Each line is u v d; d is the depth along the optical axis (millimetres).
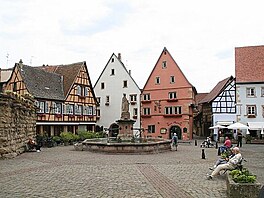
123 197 9609
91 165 17328
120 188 10961
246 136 42656
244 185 8891
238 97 46188
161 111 54594
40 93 41250
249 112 45781
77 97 47438
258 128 44625
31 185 11477
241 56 49031
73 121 46250
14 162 18641
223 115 49562
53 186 11305
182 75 53844
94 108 51281
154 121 54906
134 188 10961
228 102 49594
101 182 12094
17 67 41250
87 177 13250
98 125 57469
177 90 53906
